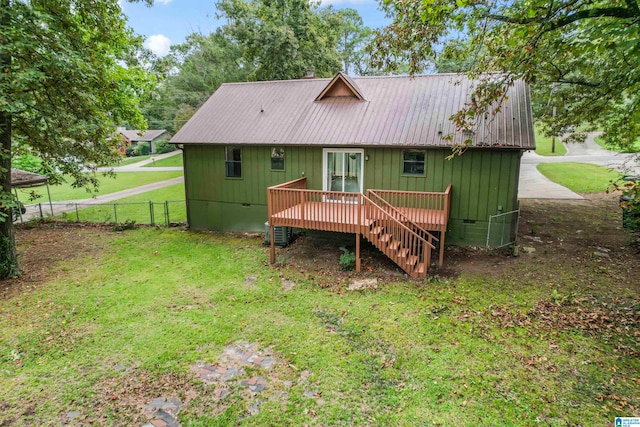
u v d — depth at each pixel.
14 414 4.76
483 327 6.64
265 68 27.75
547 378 5.23
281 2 26.88
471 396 4.91
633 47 6.43
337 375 5.42
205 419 4.59
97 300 8.16
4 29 8.09
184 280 9.26
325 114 12.76
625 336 6.18
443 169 10.84
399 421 4.51
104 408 4.84
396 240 9.45
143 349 6.19
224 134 13.20
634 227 10.24
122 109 16.42
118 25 11.97
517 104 11.00
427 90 12.54
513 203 10.41
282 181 12.84
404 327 6.72
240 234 13.52
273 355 5.96
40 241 13.04
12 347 6.34
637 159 11.41
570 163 27.05
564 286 8.16
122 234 13.91
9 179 9.51
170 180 30.80
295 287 8.69
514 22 6.81
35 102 9.33
